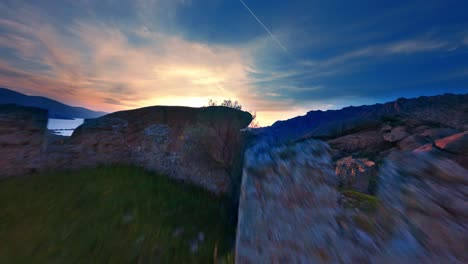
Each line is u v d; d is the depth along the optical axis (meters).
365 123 22.17
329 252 1.25
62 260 2.37
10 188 3.96
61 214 3.30
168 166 7.13
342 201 1.62
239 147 7.96
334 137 21.81
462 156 1.56
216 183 6.93
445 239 1.09
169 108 9.62
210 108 9.38
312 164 2.14
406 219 1.26
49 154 5.64
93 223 3.19
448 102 37.56
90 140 7.17
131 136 8.06
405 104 46.22
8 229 2.78
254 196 1.79
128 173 5.93
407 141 15.83
